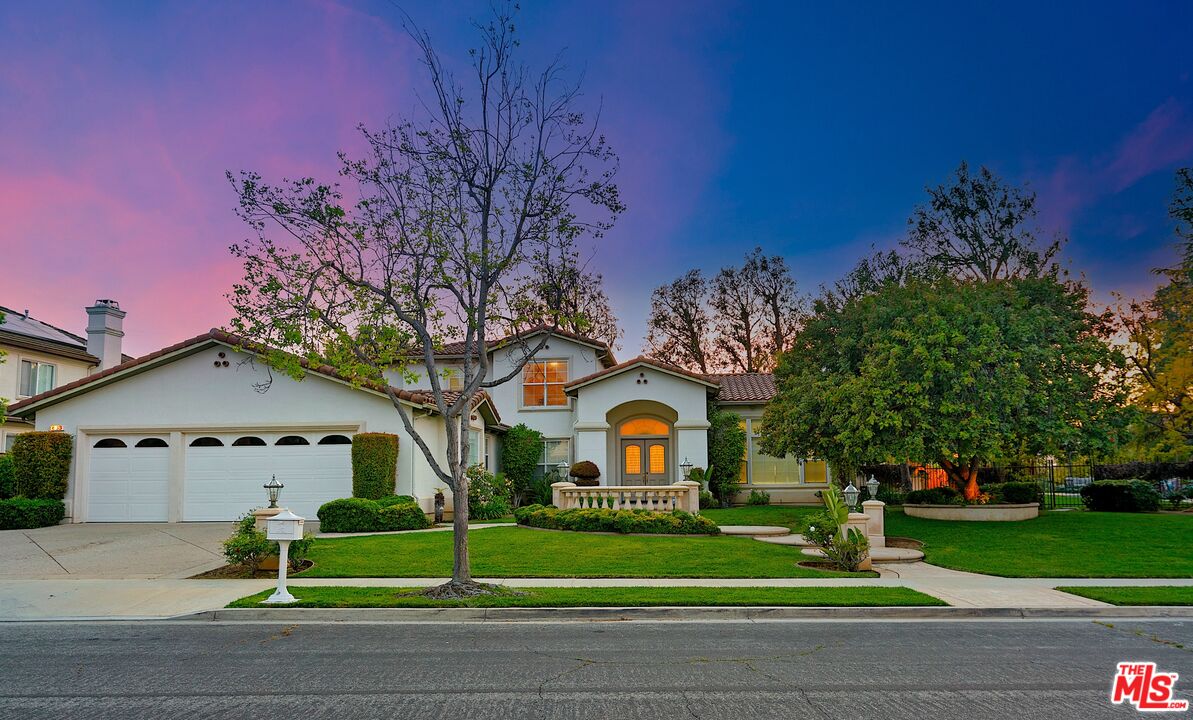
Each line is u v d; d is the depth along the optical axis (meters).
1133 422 23.25
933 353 17.81
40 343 28.75
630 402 28.11
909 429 18.28
